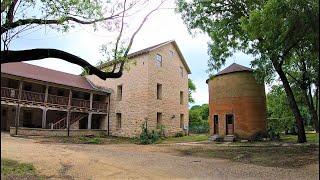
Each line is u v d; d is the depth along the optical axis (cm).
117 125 3653
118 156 1798
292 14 1437
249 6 2116
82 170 1277
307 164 1466
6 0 755
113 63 969
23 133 2811
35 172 1177
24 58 807
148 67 3409
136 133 3391
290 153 1827
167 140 3125
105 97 3822
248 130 2817
